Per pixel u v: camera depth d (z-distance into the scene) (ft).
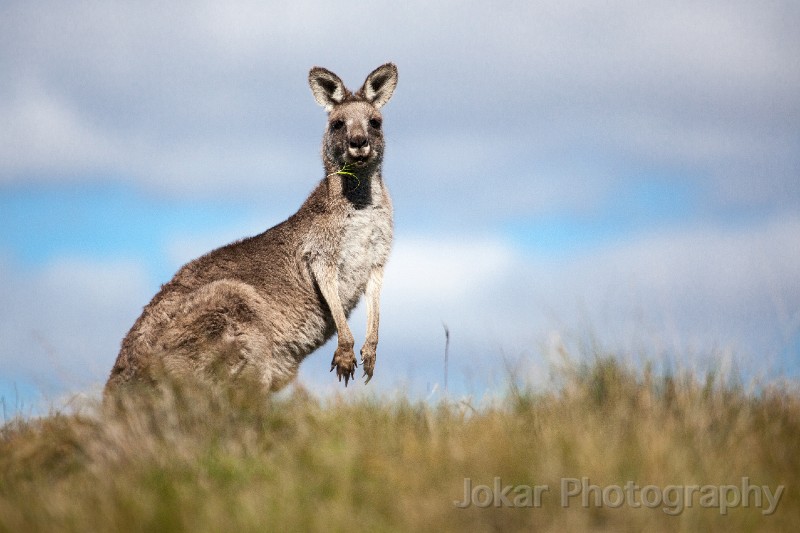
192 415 44.16
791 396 43.47
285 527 31.04
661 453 34.32
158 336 58.08
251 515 31.73
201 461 38.47
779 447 38.01
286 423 43.75
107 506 32.94
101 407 44.80
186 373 55.47
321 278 62.13
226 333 57.88
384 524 31.76
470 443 37.11
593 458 33.73
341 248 62.59
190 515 32.53
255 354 58.70
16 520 32.99
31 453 41.86
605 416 40.60
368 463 36.22
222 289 58.80
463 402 45.42
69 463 41.06
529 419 41.24
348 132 62.54
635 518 31.19
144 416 43.04
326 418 42.91
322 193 63.26
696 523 31.07
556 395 43.70
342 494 33.32
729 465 35.35
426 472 34.83
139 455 39.34
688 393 41.86
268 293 61.36
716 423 40.16
